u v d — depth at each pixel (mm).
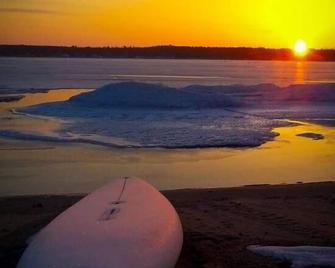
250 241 6297
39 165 12648
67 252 4742
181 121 20328
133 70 88688
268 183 11016
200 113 23109
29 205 8250
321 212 7844
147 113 22578
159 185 10781
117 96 25750
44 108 24078
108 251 4766
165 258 5027
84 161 13188
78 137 16406
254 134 17484
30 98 30766
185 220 7262
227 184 10945
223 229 6840
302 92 32406
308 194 9156
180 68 107312
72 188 10461
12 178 11336
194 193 9258
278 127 19422
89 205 5926
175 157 13836
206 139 16312
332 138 17156
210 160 13508
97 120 20219
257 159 13742
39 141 15742
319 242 6305
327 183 10367
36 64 108875
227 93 32469
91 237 5004
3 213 7719
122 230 5164
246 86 36594
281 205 8273
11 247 6074
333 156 14219
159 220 5602
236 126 19297
